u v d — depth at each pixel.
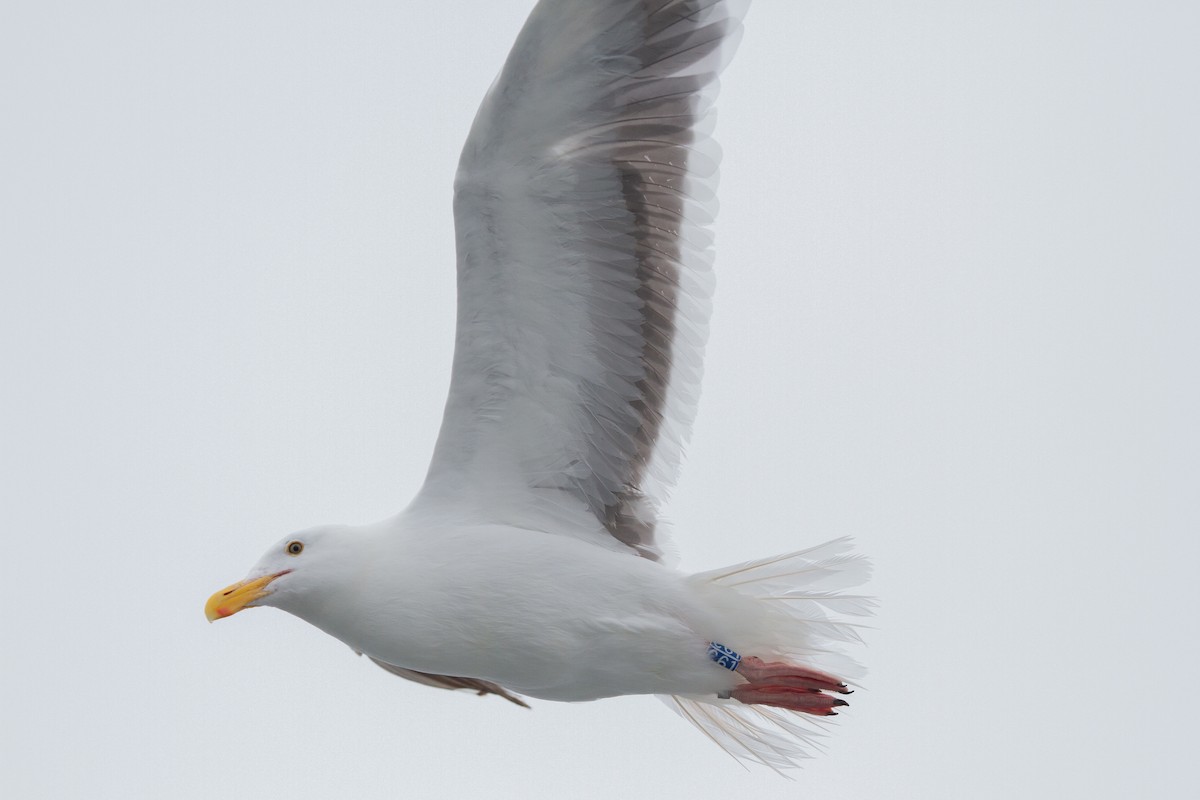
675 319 13.15
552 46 12.00
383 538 13.21
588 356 13.10
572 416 13.25
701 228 12.91
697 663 13.03
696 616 12.98
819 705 12.86
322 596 13.15
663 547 13.57
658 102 12.55
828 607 12.88
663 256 13.05
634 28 12.16
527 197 12.50
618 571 13.03
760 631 13.01
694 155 12.78
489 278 12.73
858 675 13.01
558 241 12.70
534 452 13.28
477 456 13.28
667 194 12.90
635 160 12.70
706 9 12.41
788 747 13.97
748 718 14.12
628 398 13.30
